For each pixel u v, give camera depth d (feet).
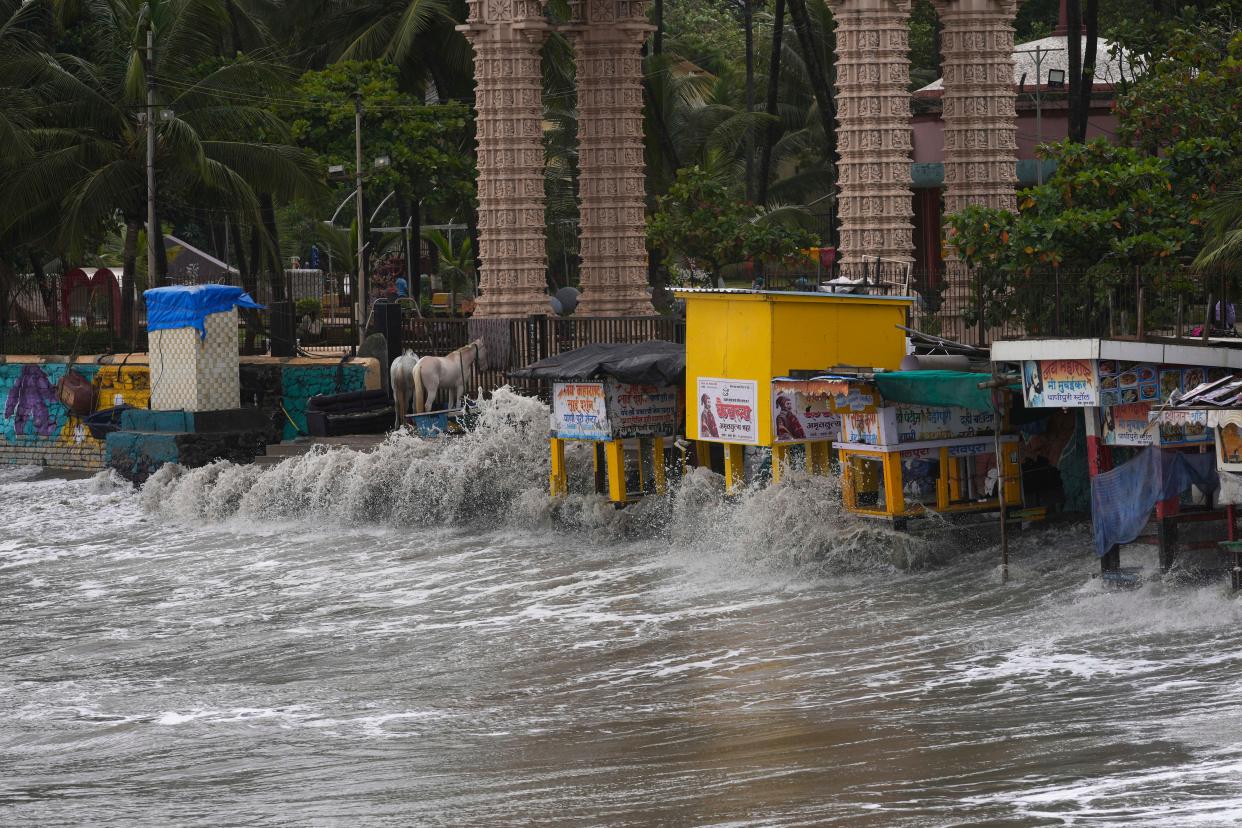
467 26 264.11
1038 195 189.16
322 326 320.29
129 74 288.51
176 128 288.92
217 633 147.02
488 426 203.51
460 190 392.27
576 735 101.19
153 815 86.38
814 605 139.13
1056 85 302.04
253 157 299.38
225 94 305.32
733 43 602.44
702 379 166.50
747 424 161.27
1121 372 133.49
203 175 288.51
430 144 386.93
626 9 282.97
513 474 195.42
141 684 126.93
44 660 139.33
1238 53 199.82
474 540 187.93
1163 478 127.44
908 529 149.79
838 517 153.58
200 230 504.02
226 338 249.14
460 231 554.05
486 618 145.69
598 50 283.79
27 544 212.43
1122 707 96.68
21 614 163.43
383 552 185.68
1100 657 110.83
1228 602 121.19
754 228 302.45
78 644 145.69
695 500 169.17
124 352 293.64
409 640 138.10
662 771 89.66
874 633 126.41
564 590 155.84
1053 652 113.80
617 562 167.53
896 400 147.02
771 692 110.11
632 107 285.02
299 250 521.24
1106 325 184.55
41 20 330.75
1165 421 126.21
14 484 274.98
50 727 112.78
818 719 100.58
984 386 141.08
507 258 264.72
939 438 151.02
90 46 334.65
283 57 394.52
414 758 97.30
